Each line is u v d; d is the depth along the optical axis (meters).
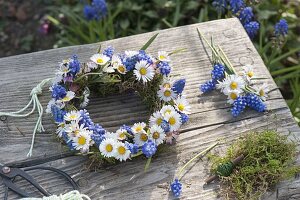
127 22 1.53
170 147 0.96
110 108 1.00
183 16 1.52
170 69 1.00
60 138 0.96
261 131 0.98
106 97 1.01
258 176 0.91
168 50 1.08
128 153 0.91
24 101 1.01
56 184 0.92
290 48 1.49
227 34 1.11
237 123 0.99
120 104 1.00
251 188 0.91
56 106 0.95
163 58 1.00
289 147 0.94
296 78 1.38
